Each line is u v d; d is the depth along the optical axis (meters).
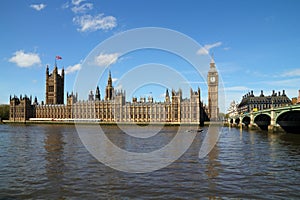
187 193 26.94
